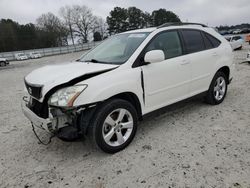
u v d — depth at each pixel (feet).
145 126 13.71
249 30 173.88
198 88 14.85
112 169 9.80
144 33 12.87
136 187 8.63
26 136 13.67
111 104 10.36
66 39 257.75
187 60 13.60
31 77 11.18
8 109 19.85
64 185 9.05
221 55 16.01
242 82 23.18
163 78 12.42
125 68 11.03
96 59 12.83
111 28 264.31
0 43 223.10
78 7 254.88
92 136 10.19
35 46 241.35
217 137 11.84
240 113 14.74
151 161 10.14
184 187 8.42
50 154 11.40
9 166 10.59
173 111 15.75
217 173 9.04
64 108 9.53
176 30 13.74
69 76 9.95
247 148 10.64
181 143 11.48
